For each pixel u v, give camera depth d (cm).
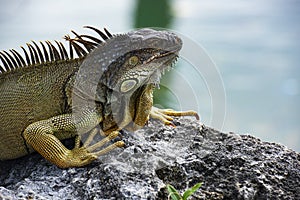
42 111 722
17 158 756
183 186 637
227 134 733
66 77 718
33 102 723
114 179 608
